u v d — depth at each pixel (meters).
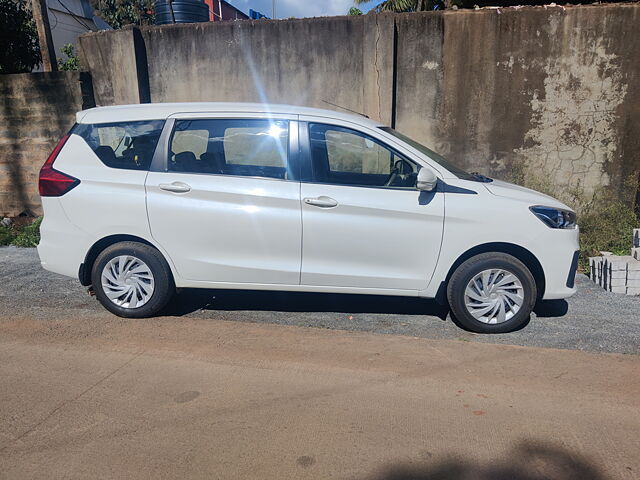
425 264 4.53
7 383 3.69
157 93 8.79
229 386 3.66
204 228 4.59
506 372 3.91
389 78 7.96
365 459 2.87
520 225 4.45
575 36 7.57
